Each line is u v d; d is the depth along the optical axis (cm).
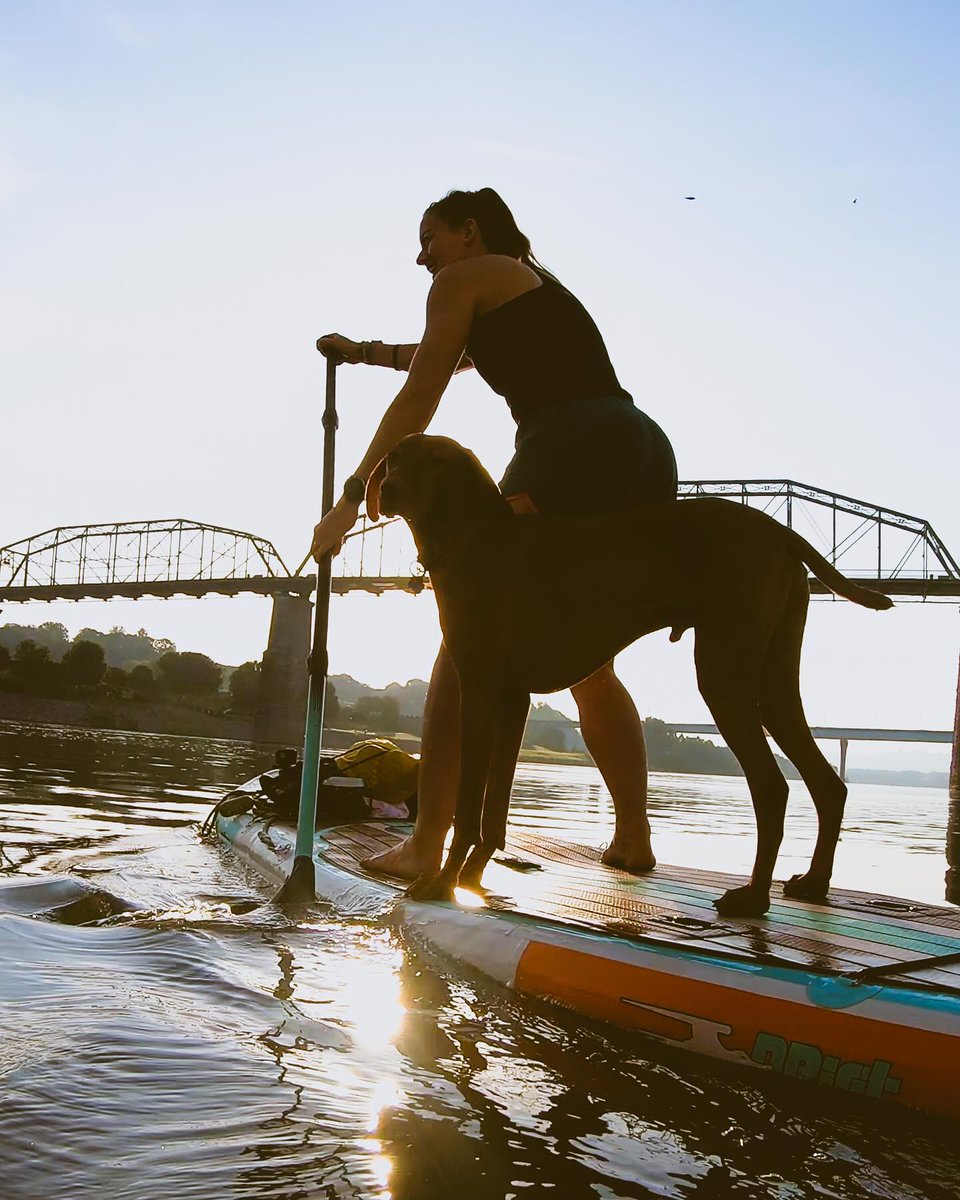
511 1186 126
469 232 356
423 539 292
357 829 474
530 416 325
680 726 18438
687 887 317
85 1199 112
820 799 291
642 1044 198
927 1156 151
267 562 10012
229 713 10362
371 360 391
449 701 339
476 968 237
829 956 209
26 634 19388
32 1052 155
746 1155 146
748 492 7669
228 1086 149
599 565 271
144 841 557
